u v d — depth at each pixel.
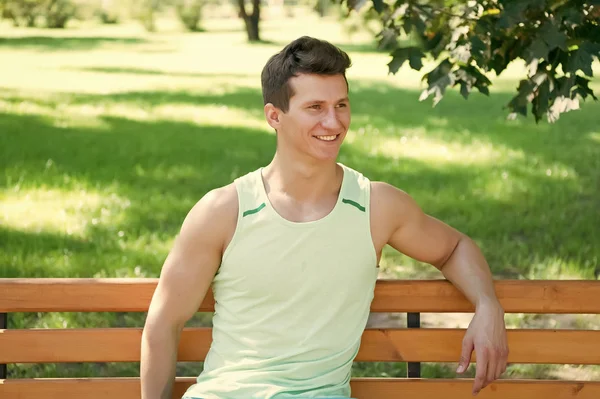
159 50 35.56
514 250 7.95
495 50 4.48
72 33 46.16
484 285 2.93
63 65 27.66
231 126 15.82
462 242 3.05
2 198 9.72
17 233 8.27
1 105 17.83
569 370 5.43
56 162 11.94
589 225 8.70
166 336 2.83
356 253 2.83
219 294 2.90
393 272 7.43
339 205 2.83
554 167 11.79
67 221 8.77
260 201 2.82
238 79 24.61
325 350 2.81
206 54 33.94
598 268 7.47
